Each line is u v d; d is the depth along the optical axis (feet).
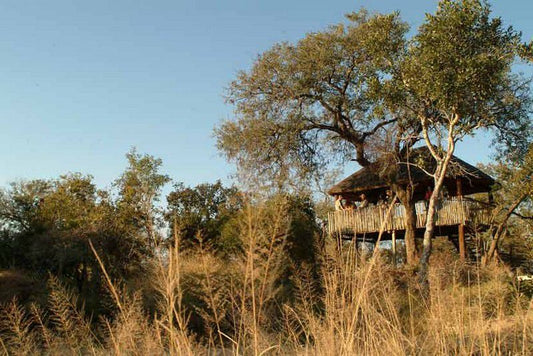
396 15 68.08
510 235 53.98
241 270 10.05
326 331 12.75
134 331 13.48
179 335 10.09
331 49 80.94
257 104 82.48
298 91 81.82
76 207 82.02
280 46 84.12
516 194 69.41
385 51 66.85
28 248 51.88
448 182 84.58
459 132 64.54
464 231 75.36
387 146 77.25
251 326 10.39
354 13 82.28
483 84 61.00
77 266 48.11
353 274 13.09
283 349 13.21
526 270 33.91
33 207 85.71
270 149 79.10
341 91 82.64
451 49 60.54
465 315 17.01
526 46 60.54
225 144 77.25
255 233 9.32
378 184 82.79
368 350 13.12
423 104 67.77
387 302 14.71
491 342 15.65
